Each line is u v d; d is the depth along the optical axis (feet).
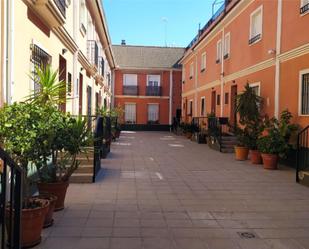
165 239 14.38
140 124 107.24
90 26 51.62
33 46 22.95
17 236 11.55
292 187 24.72
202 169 32.09
